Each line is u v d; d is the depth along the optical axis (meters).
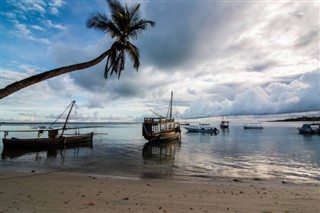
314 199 8.76
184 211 7.21
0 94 4.42
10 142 30.98
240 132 90.69
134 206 7.65
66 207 7.49
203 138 58.53
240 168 18.11
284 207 7.74
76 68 6.64
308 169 17.92
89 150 32.16
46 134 74.06
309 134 71.75
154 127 43.03
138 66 10.30
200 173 15.87
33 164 20.11
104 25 9.16
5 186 10.59
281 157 24.75
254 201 8.39
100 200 8.31
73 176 13.65
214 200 8.47
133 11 9.37
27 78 4.96
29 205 7.68
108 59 9.27
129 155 27.00
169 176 14.66
